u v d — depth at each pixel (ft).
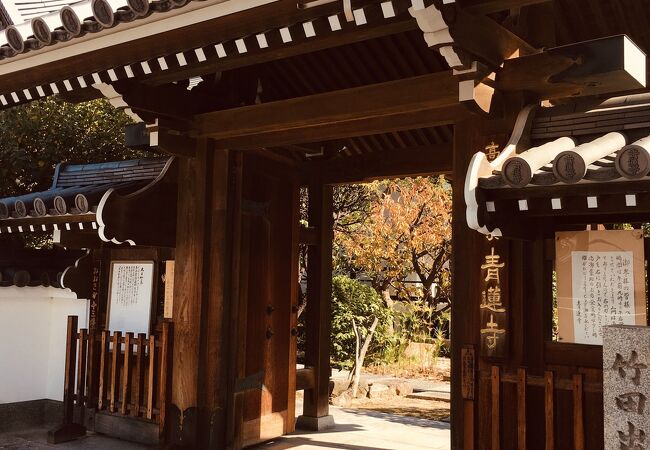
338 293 32.71
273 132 16.60
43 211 18.28
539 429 12.33
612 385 9.78
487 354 12.63
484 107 11.90
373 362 34.32
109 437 19.57
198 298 17.07
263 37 12.37
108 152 29.76
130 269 20.04
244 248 17.83
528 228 12.11
